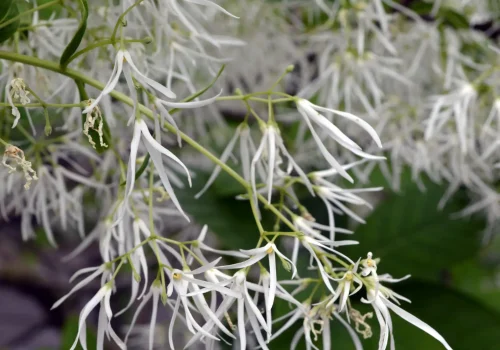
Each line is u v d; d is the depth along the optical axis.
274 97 0.41
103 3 0.28
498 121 0.33
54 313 0.62
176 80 0.36
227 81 0.41
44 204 0.28
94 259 0.59
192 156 0.40
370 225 0.36
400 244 0.36
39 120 0.30
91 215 0.43
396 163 0.37
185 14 0.28
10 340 0.61
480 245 0.37
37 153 0.28
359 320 0.22
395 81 0.37
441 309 0.31
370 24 0.34
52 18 0.28
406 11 0.35
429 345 0.30
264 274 0.21
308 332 0.22
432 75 0.38
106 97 0.28
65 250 0.59
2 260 0.62
